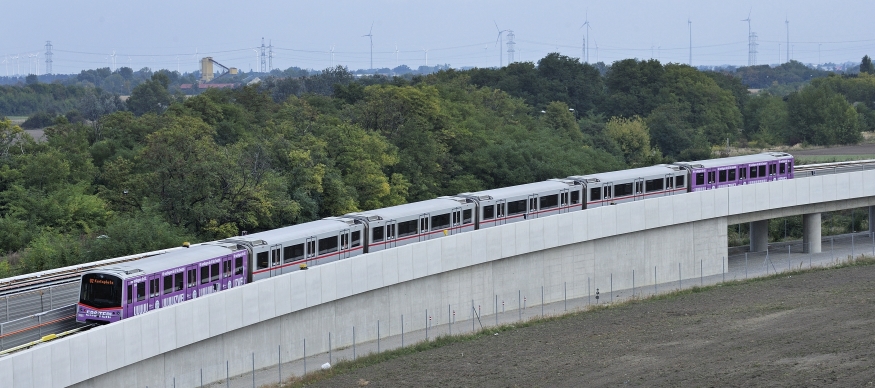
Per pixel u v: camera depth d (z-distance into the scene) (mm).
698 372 48844
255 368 54594
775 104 194500
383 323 63031
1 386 39188
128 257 64688
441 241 65312
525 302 72438
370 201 97562
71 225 84438
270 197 84750
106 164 96688
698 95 183000
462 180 111625
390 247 67062
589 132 154000
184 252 54219
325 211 94062
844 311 62312
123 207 87750
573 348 56969
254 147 91625
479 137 123812
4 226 81250
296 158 92188
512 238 70000
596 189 81125
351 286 59562
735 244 104125
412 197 106312
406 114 120062
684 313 66188
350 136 102500
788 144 185625
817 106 183750
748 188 84625
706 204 82125
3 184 92125
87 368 43469
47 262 71188
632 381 48062
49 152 94250
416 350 58781
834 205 91812
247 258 57156
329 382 51344
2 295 55531
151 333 47094
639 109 178625
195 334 49750
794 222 111562
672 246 81625
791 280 78125
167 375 49062
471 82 193875
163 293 50812
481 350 57906
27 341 46594
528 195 76500
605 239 77188
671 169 86438
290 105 129125
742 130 195250
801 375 46656
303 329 57656
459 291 67938
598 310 69812
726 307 67500
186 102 119688
